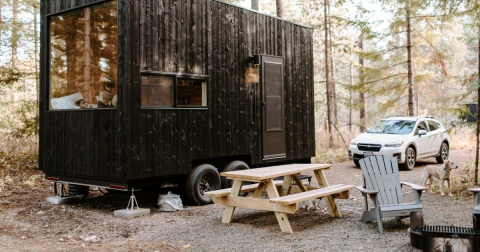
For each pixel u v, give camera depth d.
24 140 12.59
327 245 4.75
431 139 12.59
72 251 4.68
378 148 11.61
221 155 7.89
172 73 7.07
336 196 6.37
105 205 7.36
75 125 7.16
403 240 4.87
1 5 11.00
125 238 5.27
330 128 17.28
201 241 5.05
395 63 15.02
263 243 4.89
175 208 6.84
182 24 7.29
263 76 8.77
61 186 7.58
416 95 17.17
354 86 15.01
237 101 8.25
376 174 5.77
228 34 8.12
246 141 8.40
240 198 5.78
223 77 7.99
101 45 6.88
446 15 10.89
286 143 9.33
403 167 11.66
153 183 7.01
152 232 5.51
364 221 5.79
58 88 7.56
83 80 7.15
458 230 4.38
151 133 6.72
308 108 10.00
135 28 6.54
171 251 4.67
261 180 5.40
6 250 4.66
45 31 7.68
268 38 8.98
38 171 10.95
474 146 17.33
